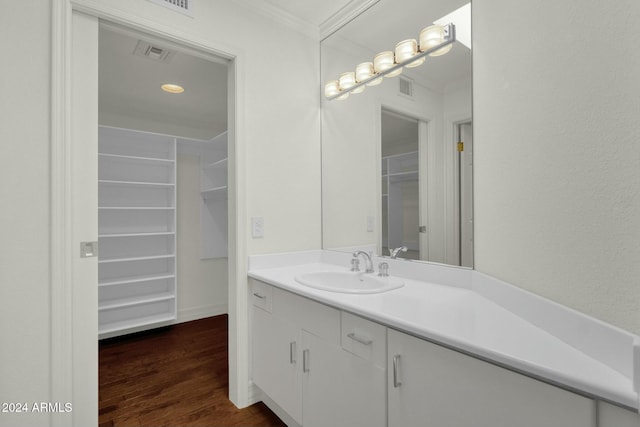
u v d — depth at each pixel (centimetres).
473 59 130
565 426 66
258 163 193
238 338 185
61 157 133
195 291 356
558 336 80
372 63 188
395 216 175
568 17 73
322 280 182
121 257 309
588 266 69
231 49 182
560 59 76
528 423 72
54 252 132
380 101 184
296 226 211
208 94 289
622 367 60
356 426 119
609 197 63
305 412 146
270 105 198
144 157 320
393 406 104
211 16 176
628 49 58
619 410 58
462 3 143
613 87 61
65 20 134
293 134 210
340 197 209
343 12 204
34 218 129
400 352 102
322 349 136
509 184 103
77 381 141
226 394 199
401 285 146
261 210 194
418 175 162
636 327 57
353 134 201
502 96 105
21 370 127
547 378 66
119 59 230
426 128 158
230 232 191
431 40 155
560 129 77
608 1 62
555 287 81
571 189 74
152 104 310
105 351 268
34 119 129
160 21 159
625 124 59
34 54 130
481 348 77
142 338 298
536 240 89
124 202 313
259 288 182
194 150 357
